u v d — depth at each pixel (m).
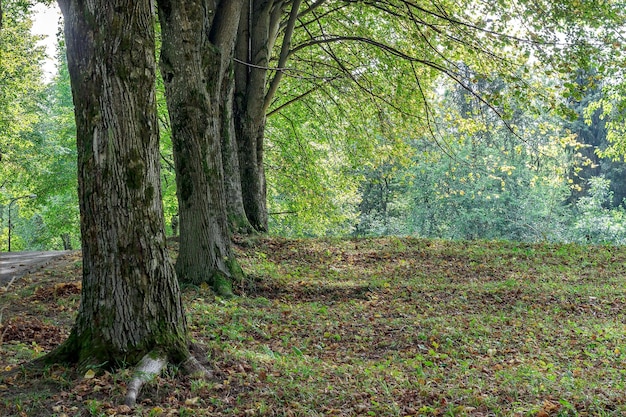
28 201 33.06
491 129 21.86
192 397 6.59
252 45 19.14
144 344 7.05
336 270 16.59
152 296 7.17
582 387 6.97
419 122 22.66
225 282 13.00
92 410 5.93
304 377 7.55
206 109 12.99
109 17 6.90
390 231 44.19
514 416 6.02
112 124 6.95
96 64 6.91
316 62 22.84
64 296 12.04
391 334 10.49
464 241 20.95
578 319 11.70
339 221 30.22
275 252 17.66
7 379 6.64
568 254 18.61
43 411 5.94
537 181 36.28
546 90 17.31
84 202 7.09
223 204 13.42
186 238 13.10
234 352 8.16
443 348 9.67
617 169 42.53
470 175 24.59
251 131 19.50
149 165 7.18
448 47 17.31
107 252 7.05
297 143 27.83
